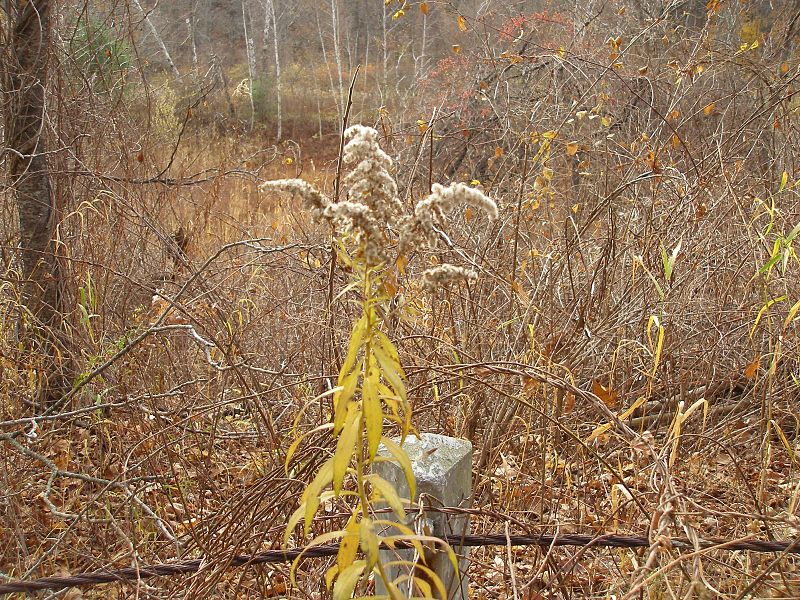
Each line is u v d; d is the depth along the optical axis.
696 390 4.33
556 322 4.52
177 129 11.30
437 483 2.32
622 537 2.44
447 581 2.39
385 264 1.81
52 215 5.20
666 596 2.78
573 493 3.69
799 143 5.98
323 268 4.93
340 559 1.96
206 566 2.64
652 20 7.54
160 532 3.63
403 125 9.89
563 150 6.41
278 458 3.52
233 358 4.16
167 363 4.89
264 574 3.08
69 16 6.58
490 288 4.83
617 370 4.57
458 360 3.98
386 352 1.87
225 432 4.37
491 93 8.63
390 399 1.96
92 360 4.45
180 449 4.06
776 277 4.39
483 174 8.59
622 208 6.07
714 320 4.62
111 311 5.05
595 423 4.09
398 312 3.69
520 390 3.89
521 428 4.05
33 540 3.70
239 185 9.90
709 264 4.94
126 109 6.55
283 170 12.71
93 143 5.94
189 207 8.22
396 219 1.83
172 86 14.66
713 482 3.76
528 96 7.93
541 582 3.08
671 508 2.31
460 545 2.41
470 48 10.31
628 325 4.53
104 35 6.64
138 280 5.23
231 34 31.08
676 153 6.55
